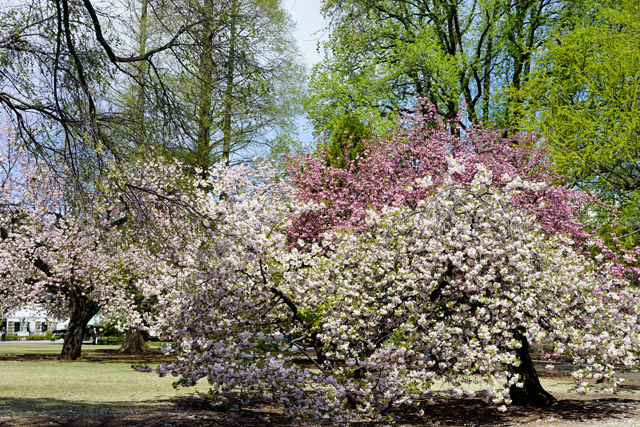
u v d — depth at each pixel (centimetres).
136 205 788
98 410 786
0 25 682
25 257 1602
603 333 646
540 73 1675
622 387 1157
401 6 2234
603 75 1479
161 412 791
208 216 698
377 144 1608
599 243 1181
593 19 1994
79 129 685
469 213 711
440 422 755
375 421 736
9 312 1734
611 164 1431
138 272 1524
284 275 705
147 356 1925
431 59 1967
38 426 641
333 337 663
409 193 1288
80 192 685
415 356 636
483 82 2336
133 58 797
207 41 838
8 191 1388
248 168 1605
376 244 721
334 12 1239
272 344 644
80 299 1780
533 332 632
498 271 683
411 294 663
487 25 2220
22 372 1309
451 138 1513
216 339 634
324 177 1560
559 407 874
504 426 722
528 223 732
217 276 653
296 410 615
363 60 2219
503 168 1359
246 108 963
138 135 798
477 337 667
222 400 699
